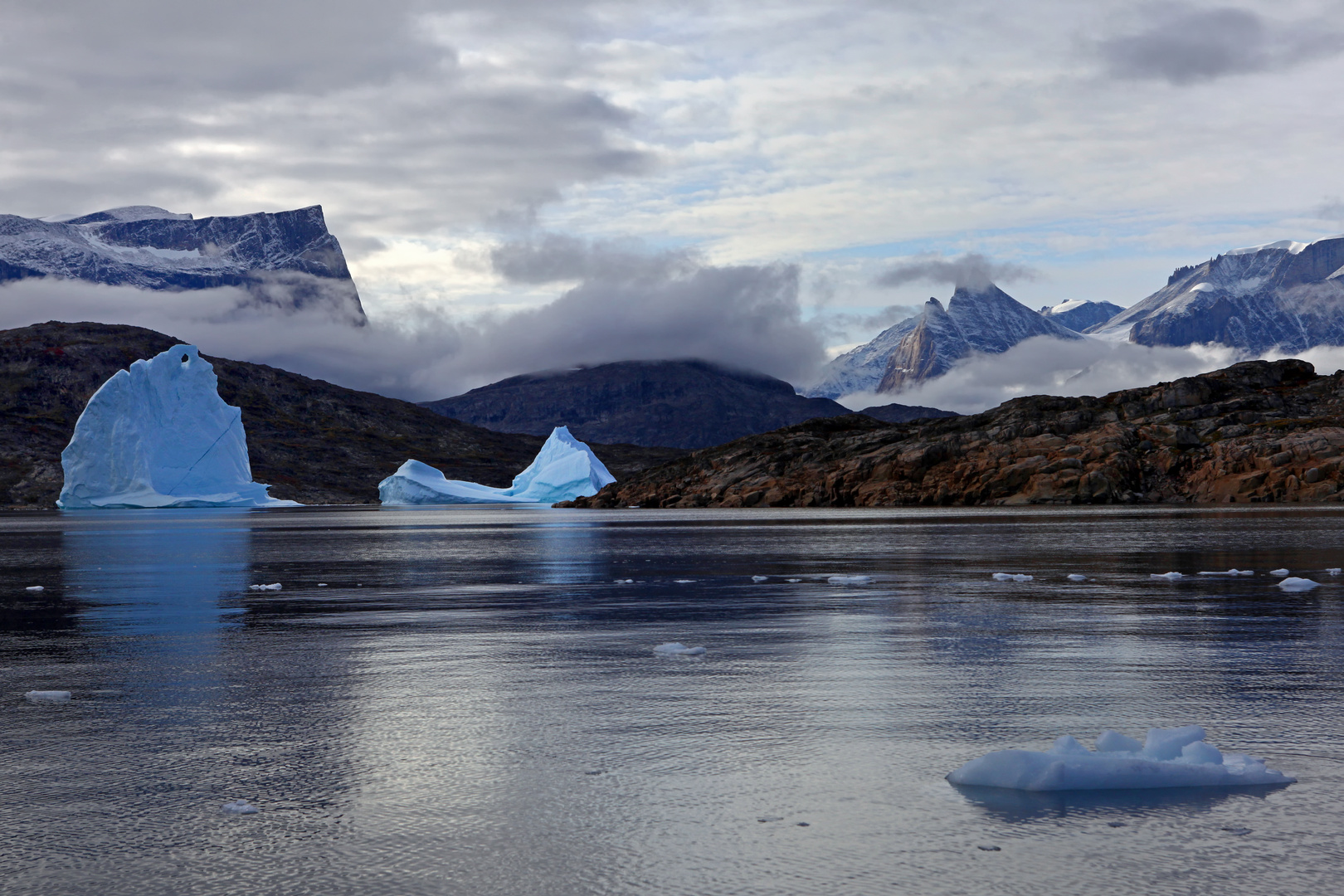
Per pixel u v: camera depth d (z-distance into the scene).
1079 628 18.20
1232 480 115.00
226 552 52.69
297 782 8.70
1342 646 15.79
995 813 7.77
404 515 152.12
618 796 8.23
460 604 24.08
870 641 16.84
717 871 6.63
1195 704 11.62
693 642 17.11
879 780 8.67
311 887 6.43
